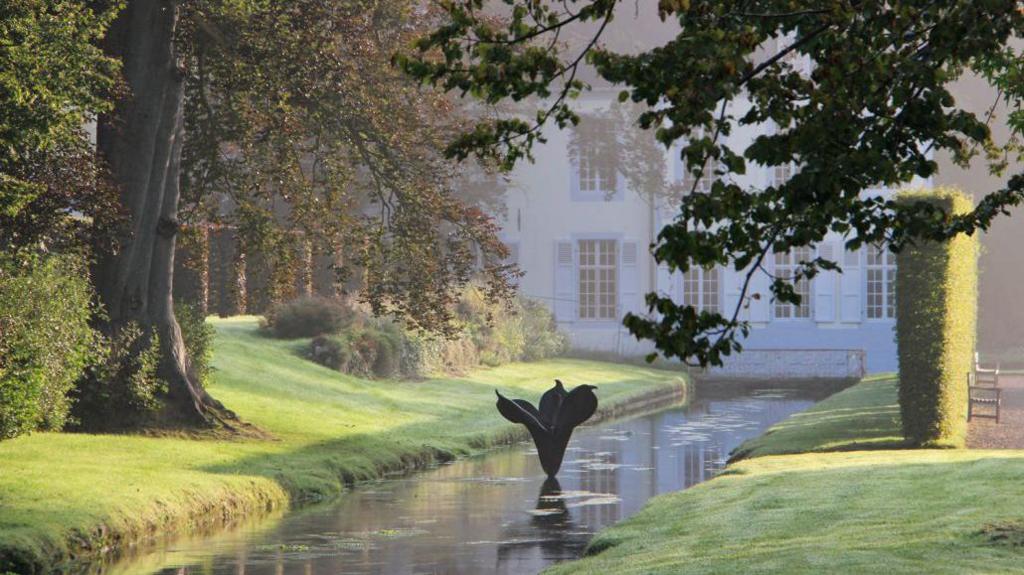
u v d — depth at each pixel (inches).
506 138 492.7
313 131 1449.3
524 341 2805.1
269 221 1497.3
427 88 1477.6
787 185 444.1
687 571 607.5
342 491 1202.6
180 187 1486.2
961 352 1402.6
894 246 490.6
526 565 809.5
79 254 1216.2
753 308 3366.1
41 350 1123.3
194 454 1214.9
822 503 826.2
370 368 2124.8
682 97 439.2
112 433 1300.4
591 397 1332.4
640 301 3427.7
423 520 1016.2
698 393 2824.8
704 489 969.5
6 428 1107.3
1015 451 1190.9
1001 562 584.1
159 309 1362.0
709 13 457.7
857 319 3331.7
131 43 1310.3
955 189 1296.8
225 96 1422.2
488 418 1851.6
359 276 2559.1
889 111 446.9
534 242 3476.9
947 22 430.0
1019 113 598.2
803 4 457.7
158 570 793.6
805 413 1818.4
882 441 1309.1
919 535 671.1
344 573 781.9
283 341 2122.3
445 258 1510.8
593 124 3326.8
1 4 883.4
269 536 933.8
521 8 469.4
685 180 3366.1
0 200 935.7
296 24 1289.4
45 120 913.5
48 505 900.6
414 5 1483.8
